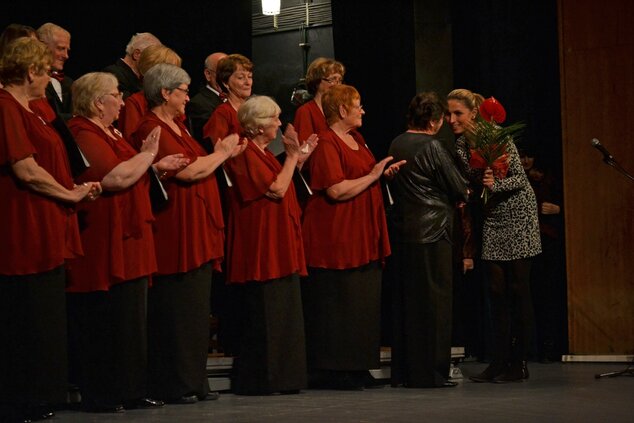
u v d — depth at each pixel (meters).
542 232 10.54
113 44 10.45
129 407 6.20
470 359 11.02
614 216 10.25
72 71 10.19
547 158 10.85
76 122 6.12
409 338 7.62
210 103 7.69
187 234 6.44
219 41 11.52
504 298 7.97
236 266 6.99
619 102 10.20
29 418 5.62
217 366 7.18
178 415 5.81
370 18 11.44
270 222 6.97
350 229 7.46
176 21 11.08
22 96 5.69
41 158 5.66
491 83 11.21
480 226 8.21
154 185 6.24
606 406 6.24
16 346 5.58
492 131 7.72
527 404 6.35
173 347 6.45
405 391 7.30
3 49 6.35
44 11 9.86
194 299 6.50
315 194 7.50
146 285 6.18
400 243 7.71
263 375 6.95
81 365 6.11
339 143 7.49
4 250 5.54
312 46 12.49
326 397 6.84
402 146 7.75
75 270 6.05
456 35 11.38
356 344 7.49
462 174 8.02
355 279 7.50
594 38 10.30
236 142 6.59
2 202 5.56
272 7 12.09
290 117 12.55
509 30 11.10
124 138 6.62
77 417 5.78
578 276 10.38
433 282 7.63
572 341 10.38
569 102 10.41
